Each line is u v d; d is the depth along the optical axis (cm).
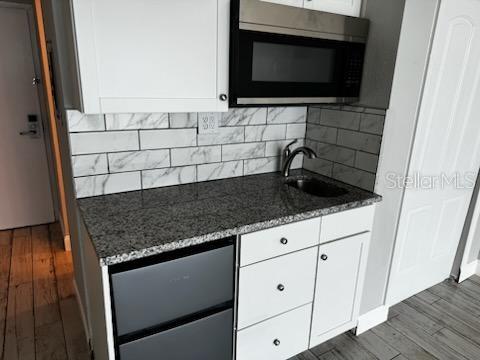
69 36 127
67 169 172
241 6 131
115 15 115
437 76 174
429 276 242
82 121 146
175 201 157
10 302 226
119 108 124
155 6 121
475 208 244
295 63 153
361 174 182
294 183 204
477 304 236
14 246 296
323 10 158
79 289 210
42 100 308
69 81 143
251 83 143
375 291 203
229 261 133
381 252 195
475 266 271
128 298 113
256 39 138
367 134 176
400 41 155
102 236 121
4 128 303
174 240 119
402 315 223
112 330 114
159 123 165
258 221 137
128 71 122
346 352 191
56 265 269
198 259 124
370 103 172
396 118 168
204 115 176
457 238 249
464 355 192
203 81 137
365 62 172
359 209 170
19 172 318
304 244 155
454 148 207
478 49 188
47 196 336
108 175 159
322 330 181
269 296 152
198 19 129
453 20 167
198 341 135
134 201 155
